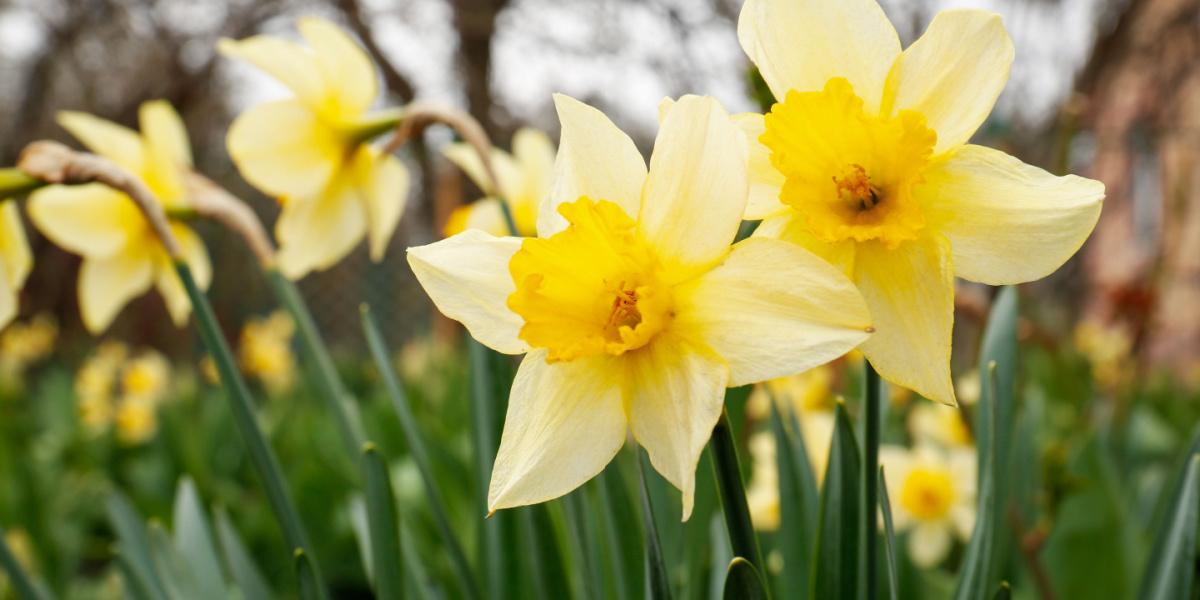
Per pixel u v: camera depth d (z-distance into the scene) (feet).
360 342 12.27
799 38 1.31
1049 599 1.77
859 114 1.27
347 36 1.84
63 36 13.43
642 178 1.29
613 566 1.61
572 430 1.26
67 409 7.28
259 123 1.84
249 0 12.49
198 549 1.86
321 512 4.54
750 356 1.22
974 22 1.28
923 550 2.52
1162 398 5.90
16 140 14.05
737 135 1.24
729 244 1.24
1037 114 6.69
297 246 1.94
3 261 1.75
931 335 1.26
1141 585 1.55
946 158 1.28
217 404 6.53
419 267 1.30
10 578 1.66
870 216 1.29
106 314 1.93
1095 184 1.24
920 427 2.89
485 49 11.02
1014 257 1.25
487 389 1.68
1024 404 2.55
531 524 1.61
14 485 4.30
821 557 1.48
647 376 1.26
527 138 2.27
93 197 1.83
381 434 4.81
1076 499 2.20
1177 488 1.53
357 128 1.86
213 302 13.29
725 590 1.27
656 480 1.71
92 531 5.79
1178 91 7.31
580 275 1.28
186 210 1.84
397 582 1.55
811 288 1.22
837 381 2.87
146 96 13.16
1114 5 6.83
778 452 1.72
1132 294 3.83
